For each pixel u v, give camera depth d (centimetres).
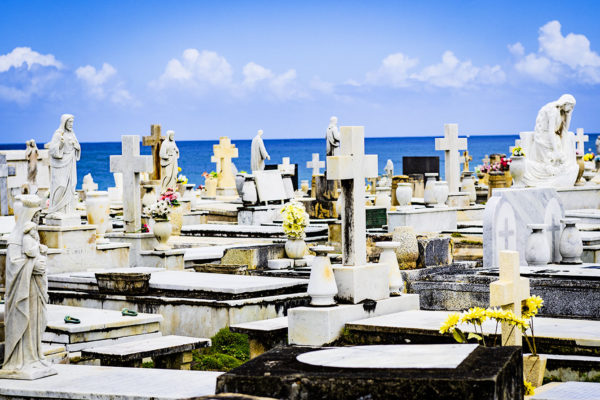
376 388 641
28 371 1142
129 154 2167
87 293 1725
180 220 2662
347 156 1270
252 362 726
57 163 1916
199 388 1065
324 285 1244
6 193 3262
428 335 1189
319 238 2448
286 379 662
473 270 1736
